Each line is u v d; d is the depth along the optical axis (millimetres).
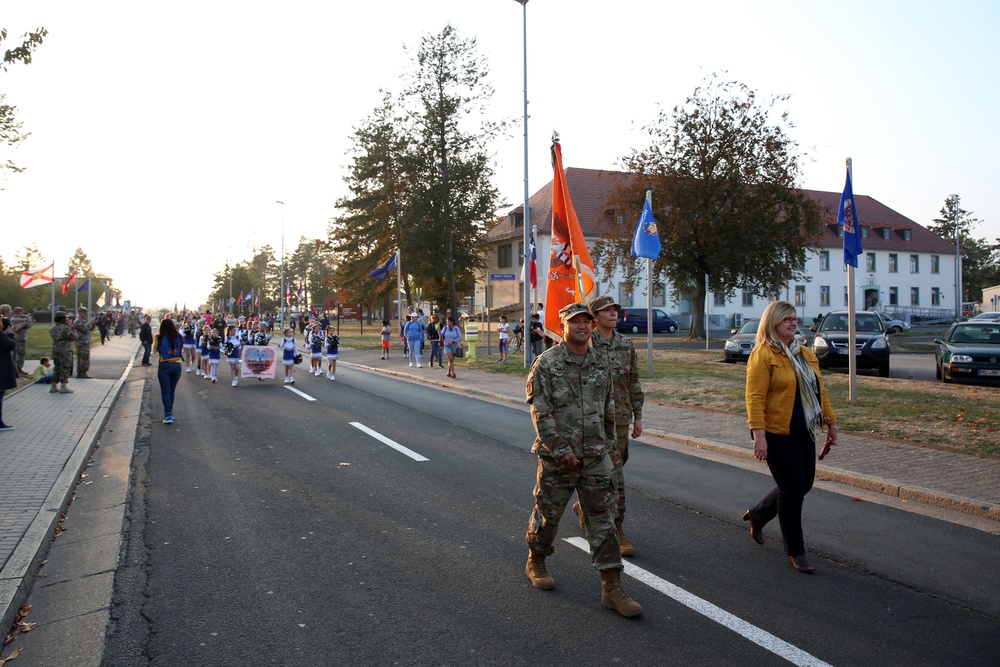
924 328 58719
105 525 6285
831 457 8320
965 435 9367
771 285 39156
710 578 4855
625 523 6145
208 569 5125
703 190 37188
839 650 3812
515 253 57688
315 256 107438
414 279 48250
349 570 5070
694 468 8367
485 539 5750
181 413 13359
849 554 5320
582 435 4371
